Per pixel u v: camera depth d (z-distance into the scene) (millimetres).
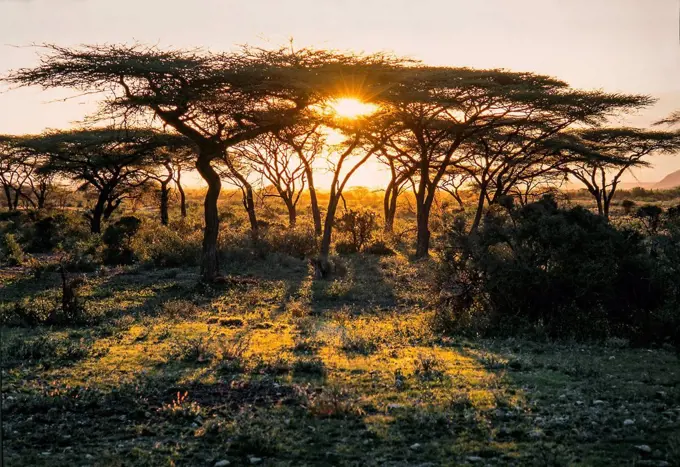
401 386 9344
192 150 37125
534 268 13969
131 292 20297
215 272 22094
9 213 49188
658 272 13375
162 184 46750
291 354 11648
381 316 16281
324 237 23875
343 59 23188
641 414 7859
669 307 12906
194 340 12188
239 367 10477
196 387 9398
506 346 12406
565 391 9070
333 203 23984
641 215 34969
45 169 40156
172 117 20891
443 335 13617
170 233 31953
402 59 24891
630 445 6891
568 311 13633
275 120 22391
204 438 7316
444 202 65688
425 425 7590
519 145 36062
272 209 68250
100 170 39281
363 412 8078
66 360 11188
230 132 23234
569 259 13836
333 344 12547
